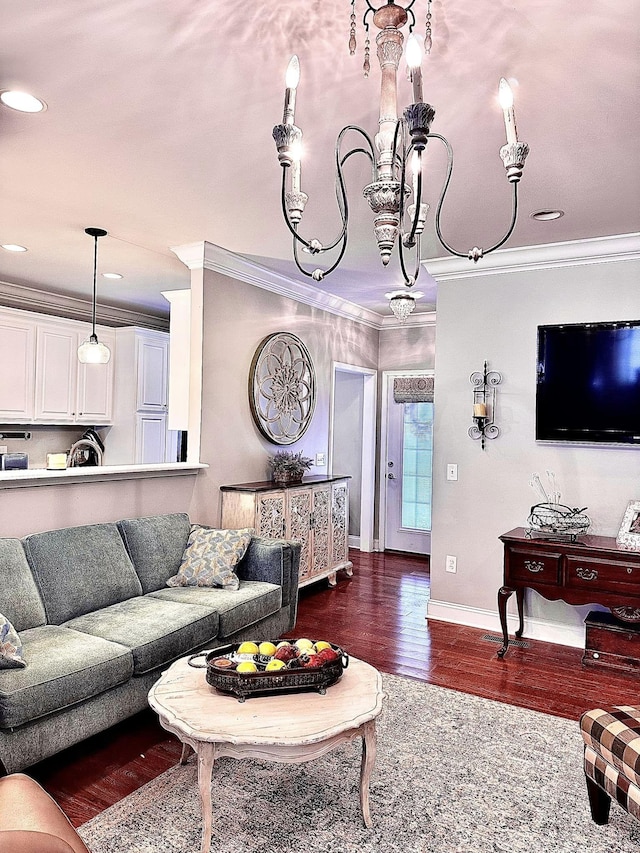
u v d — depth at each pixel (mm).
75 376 5844
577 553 3598
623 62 1957
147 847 1991
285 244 4105
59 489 3381
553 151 2605
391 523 7039
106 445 6352
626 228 3660
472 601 4410
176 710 2049
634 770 1877
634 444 3809
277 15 1774
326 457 6016
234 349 4586
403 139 1522
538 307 4184
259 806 2223
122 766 2510
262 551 3811
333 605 4883
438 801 2277
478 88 2129
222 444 4504
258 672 2154
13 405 5289
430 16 1674
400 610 4762
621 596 3482
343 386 7238
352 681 2305
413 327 6820
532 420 4203
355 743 2705
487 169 2799
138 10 1759
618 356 3861
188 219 3631
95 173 2965
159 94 2232
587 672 3568
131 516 3826
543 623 4117
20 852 1215
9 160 2820
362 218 3537
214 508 4453
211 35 1876
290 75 1442
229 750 1918
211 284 4320
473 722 2922
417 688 3307
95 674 2459
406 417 6938
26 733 2234
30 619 2840
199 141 2611
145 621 2961
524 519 4227
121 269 4922
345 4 1719
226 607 3268
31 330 5441
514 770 2504
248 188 3131
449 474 4512
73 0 1712
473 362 4422
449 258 4363
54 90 2209
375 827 2113
